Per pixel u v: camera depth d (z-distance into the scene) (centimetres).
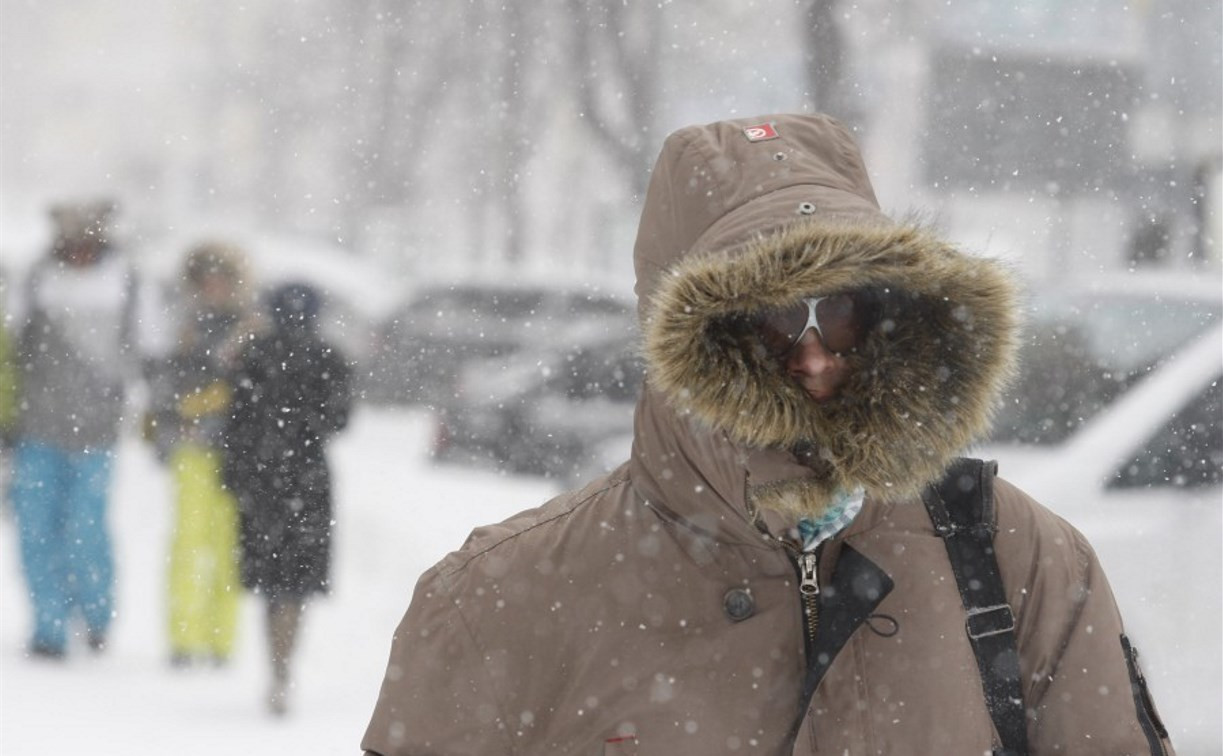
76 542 2348
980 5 5625
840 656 739
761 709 743
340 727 1967
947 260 732
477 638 767
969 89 5666
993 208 5731
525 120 8169
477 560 779
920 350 737
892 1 5962
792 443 727
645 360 739
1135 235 4922
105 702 2042
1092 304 2111
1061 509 1708
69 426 2348
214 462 2256
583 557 764
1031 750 765
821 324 734
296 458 2073
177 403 2255
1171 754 787
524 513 803
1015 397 2011
